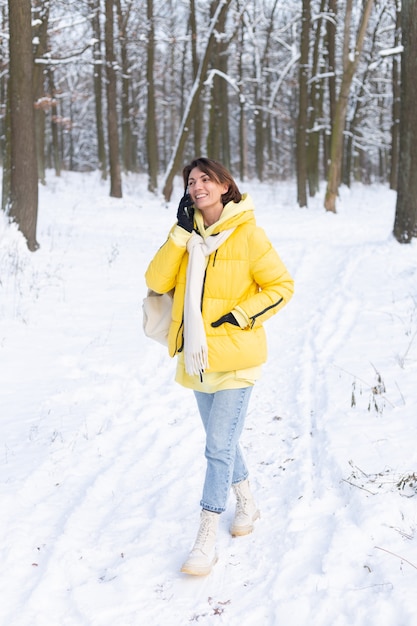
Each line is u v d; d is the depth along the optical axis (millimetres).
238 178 36531
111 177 21906
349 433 4410
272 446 4477
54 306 8102
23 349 6586
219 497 3090
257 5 31422
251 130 50312
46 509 3666
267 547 3225
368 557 2982
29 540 3330
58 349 6656
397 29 28922
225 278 3047
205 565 2998
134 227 15922
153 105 26188
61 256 10867
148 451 4449
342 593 2754
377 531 3156
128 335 7254
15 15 10219
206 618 2713
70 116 44688
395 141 31344
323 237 15453
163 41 24703
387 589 2713
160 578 3014
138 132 43375
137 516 3580
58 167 31156
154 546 3281
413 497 3439
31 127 10609
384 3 28719
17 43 10242
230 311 3049
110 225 15883
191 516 3588
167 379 6035
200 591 2908
